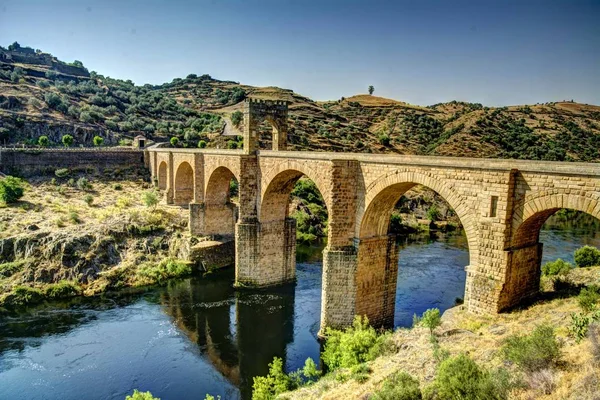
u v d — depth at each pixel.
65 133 109.50
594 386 13.84
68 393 30.45
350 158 33.94
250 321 41.81
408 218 85.50
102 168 93.19
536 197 22.77
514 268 24.59
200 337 39.19
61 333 39.66
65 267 51.44
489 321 24.30
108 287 50.19
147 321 42.31
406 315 40.88
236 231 48.28
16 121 105.50
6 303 45.66
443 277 52.09
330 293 35.12
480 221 25.02
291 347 36.72
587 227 81.56
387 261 36.25
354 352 28.09
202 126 135.12
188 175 73.44
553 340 17.34
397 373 20.45
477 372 16.81
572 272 33.84
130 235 58.88
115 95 153.38
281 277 50.97
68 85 146.25
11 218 61.22
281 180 45.81
